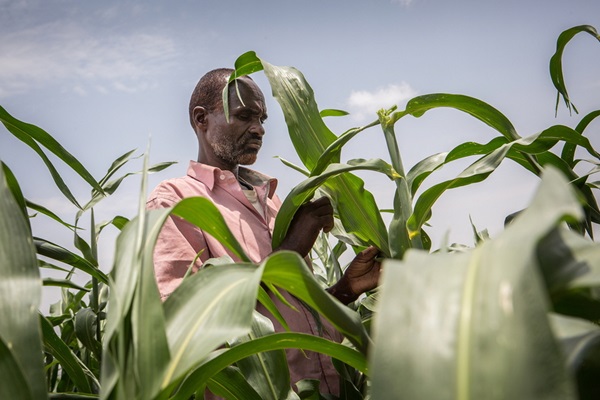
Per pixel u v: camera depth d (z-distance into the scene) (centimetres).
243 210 200
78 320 168
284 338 83
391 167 146
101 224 199
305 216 173
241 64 165
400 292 44
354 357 86
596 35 159
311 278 69
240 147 209
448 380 39
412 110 149
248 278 69
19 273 66
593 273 51
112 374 64
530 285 40
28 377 62
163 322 61
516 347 39
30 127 116
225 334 62
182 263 176
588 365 54
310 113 158
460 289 43
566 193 44
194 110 216
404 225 142
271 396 109
